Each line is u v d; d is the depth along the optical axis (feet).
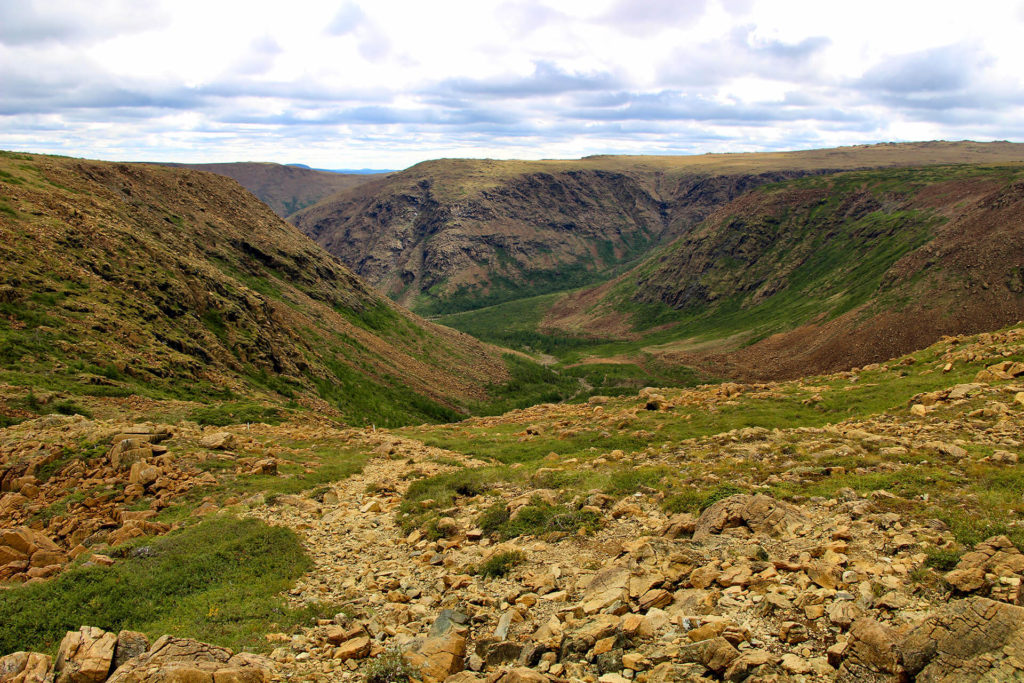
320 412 207.72
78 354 136.87
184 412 129.70
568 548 49.90
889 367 130.00
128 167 338.75
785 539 43.04
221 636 38.60
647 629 33.71
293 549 56.65
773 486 56.44
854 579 35.29
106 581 46.91
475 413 355.97
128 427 93.20
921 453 60.59
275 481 81.76
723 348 612.70
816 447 70.59
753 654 29.43
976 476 50.75
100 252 191.52
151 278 200.13
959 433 68.03
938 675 25.88
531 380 498.69
